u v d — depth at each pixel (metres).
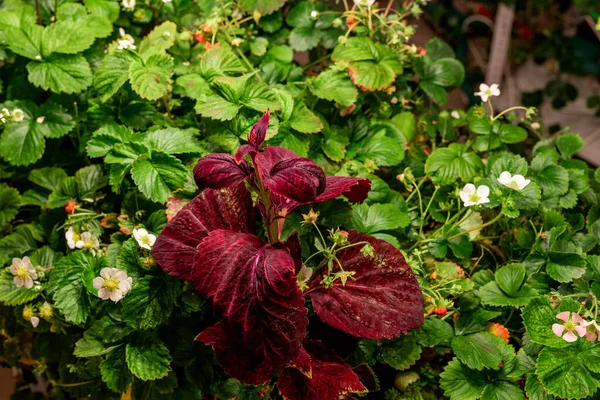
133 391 0.78
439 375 0.76
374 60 0.88
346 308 0.72
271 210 0.72
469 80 1.61
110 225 0.82
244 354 0.70
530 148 1.05
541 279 0.79
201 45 0.90
